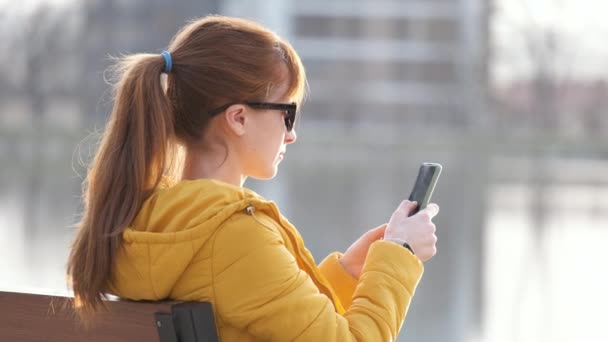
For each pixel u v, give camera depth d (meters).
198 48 2.97
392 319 2.82
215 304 2.75
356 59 119.31
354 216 28.92
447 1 119.25
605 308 12.76
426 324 11.43
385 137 112.81
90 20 117.62
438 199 38.31
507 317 12.02
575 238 22.84
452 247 20.69
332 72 119.12
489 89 119.25
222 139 3.01
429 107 119.56
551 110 119.62
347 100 119.06
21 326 3.01
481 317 11.98
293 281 2.74
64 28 118.31
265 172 3.05
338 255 3.38
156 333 2.78
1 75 117.50
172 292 2.80
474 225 26.56
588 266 17.30
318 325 2.73
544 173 64.00
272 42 3.00
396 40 119.31
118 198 2.86
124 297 2.87
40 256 16.70
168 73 2.98
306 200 36.22
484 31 118.75
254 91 2.95
